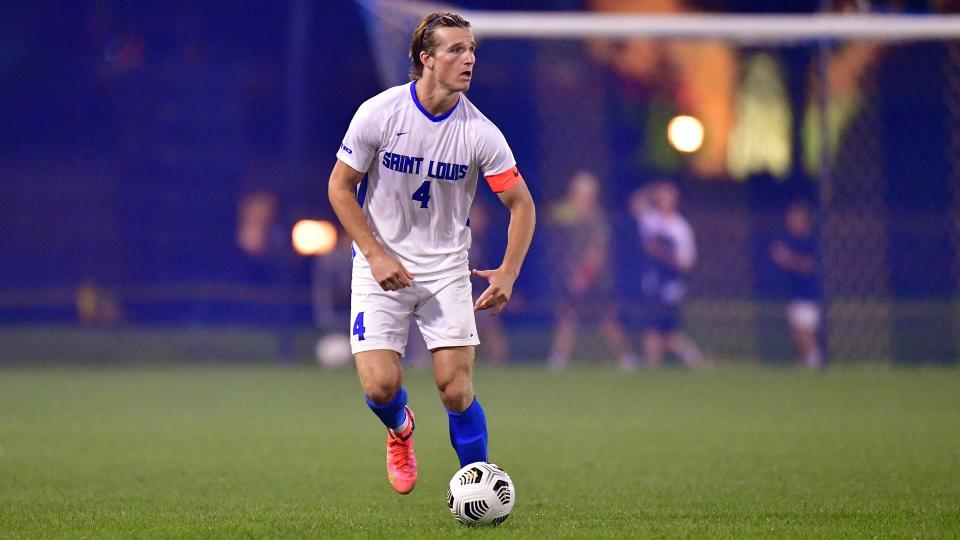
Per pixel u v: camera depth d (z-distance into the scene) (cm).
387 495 2267
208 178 8738
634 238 7306
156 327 7775
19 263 8181
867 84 6575
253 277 8462
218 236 8581
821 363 6109
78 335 7488
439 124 1934
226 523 1870
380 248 1908
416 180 1942
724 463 2711
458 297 1969
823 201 5806
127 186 8619
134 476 2539
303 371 6022
